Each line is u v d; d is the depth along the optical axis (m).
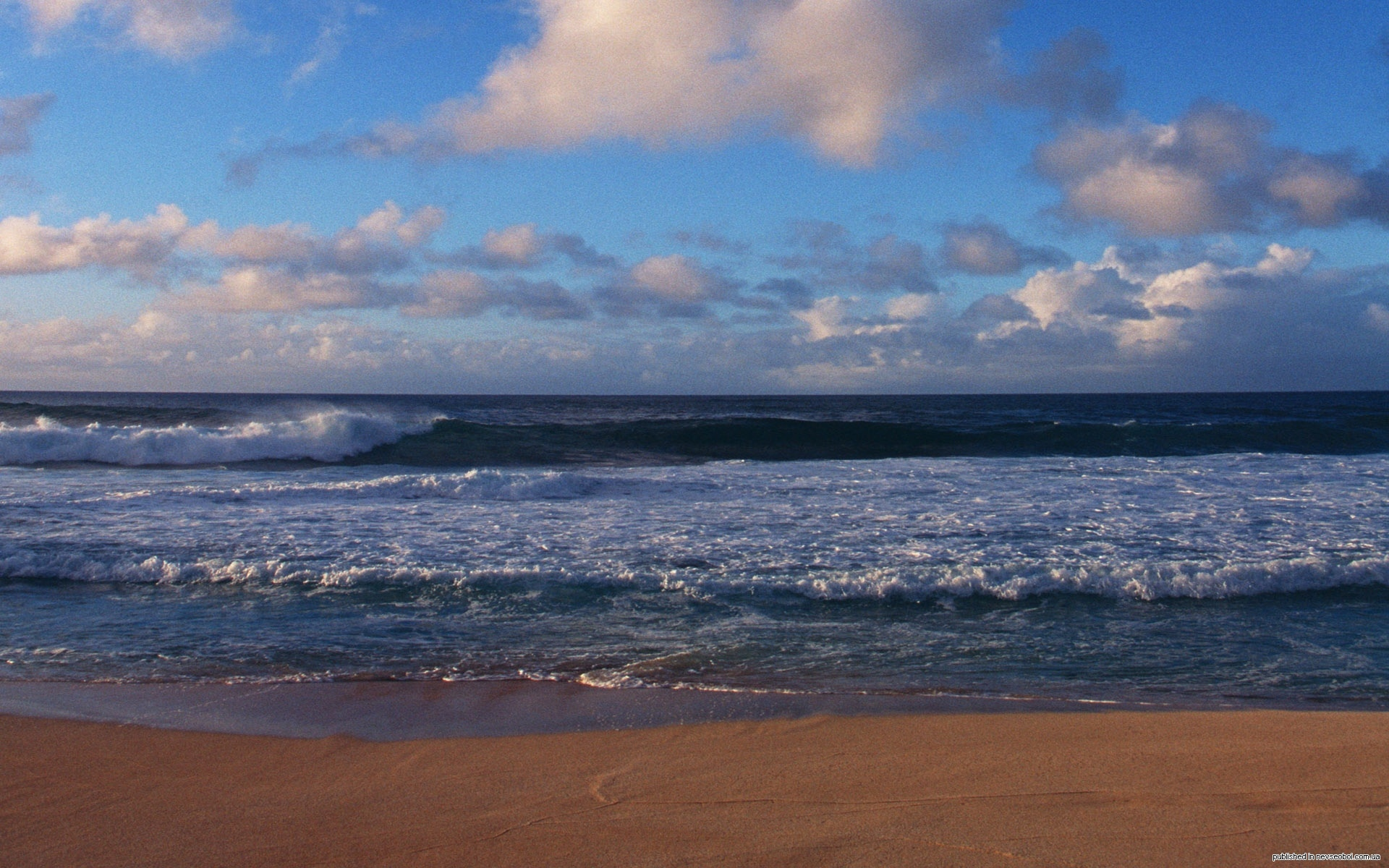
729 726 4.46
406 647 5.93
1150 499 12.36
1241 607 7.09
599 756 4.03
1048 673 5.48
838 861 2.80
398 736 4.36
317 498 11.92
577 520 10.53
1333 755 3.79
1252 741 4.04
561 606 6.93
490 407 74.94
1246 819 3.08
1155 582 7.50
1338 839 2.89
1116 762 3.77
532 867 2.85
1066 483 14.05
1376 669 5.62
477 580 7.53
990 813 3.20
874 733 4.32
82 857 3.02
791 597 7.23
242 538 9.20
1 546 8.49
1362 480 14.45
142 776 3.80
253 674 5.36
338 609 6.81
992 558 8.58
